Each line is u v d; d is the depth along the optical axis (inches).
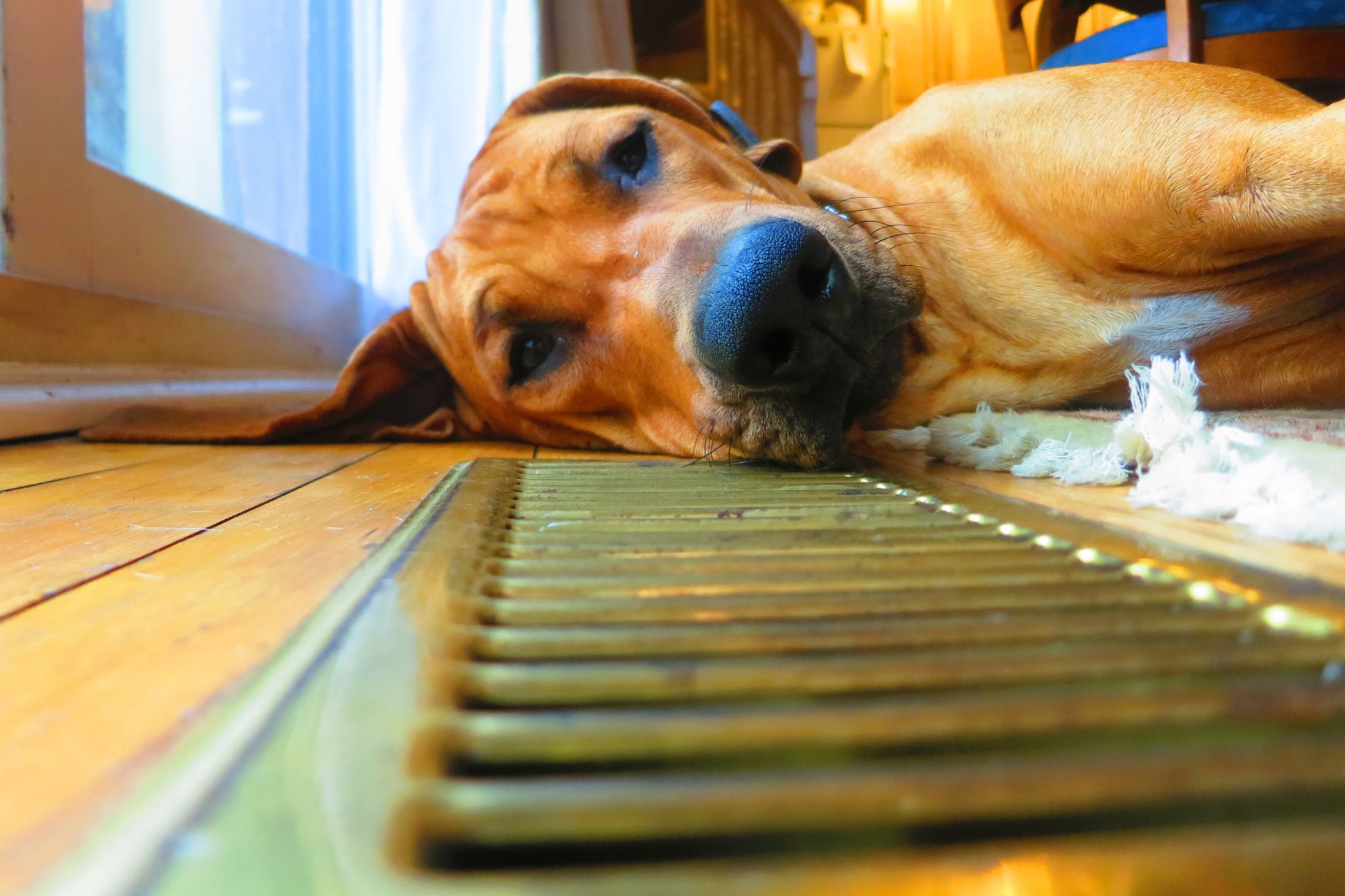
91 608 5.6
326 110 27.4
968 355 13.1
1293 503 6.6
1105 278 12.4
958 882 2.5
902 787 2.8
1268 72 17.8
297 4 25.3
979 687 3.8
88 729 3.7
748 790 2.8
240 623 5.2
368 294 29.0
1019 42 26.4
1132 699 3.4
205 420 17.7
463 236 14.5
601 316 13.3
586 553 6.5
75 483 11.4
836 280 10.0
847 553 6.4
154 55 20.0
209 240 21.2
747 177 13.6
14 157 15.6
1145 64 12.2
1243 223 10.7
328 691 3.7
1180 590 5.2
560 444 15.8
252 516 8.9
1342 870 2.6
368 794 2.9
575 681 3.8
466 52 25.9
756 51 39.7
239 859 2.5
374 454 14.9
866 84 47.5
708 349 10.0
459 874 2.6
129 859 2.5
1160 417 9.1
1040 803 2.8
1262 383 12.4
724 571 5.9
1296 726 3.4
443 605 5.1
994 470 10.6
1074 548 6.3
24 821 2.9
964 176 13.4
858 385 10.9
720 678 3.8
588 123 13.4
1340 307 12.0
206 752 3.2
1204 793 2.9
